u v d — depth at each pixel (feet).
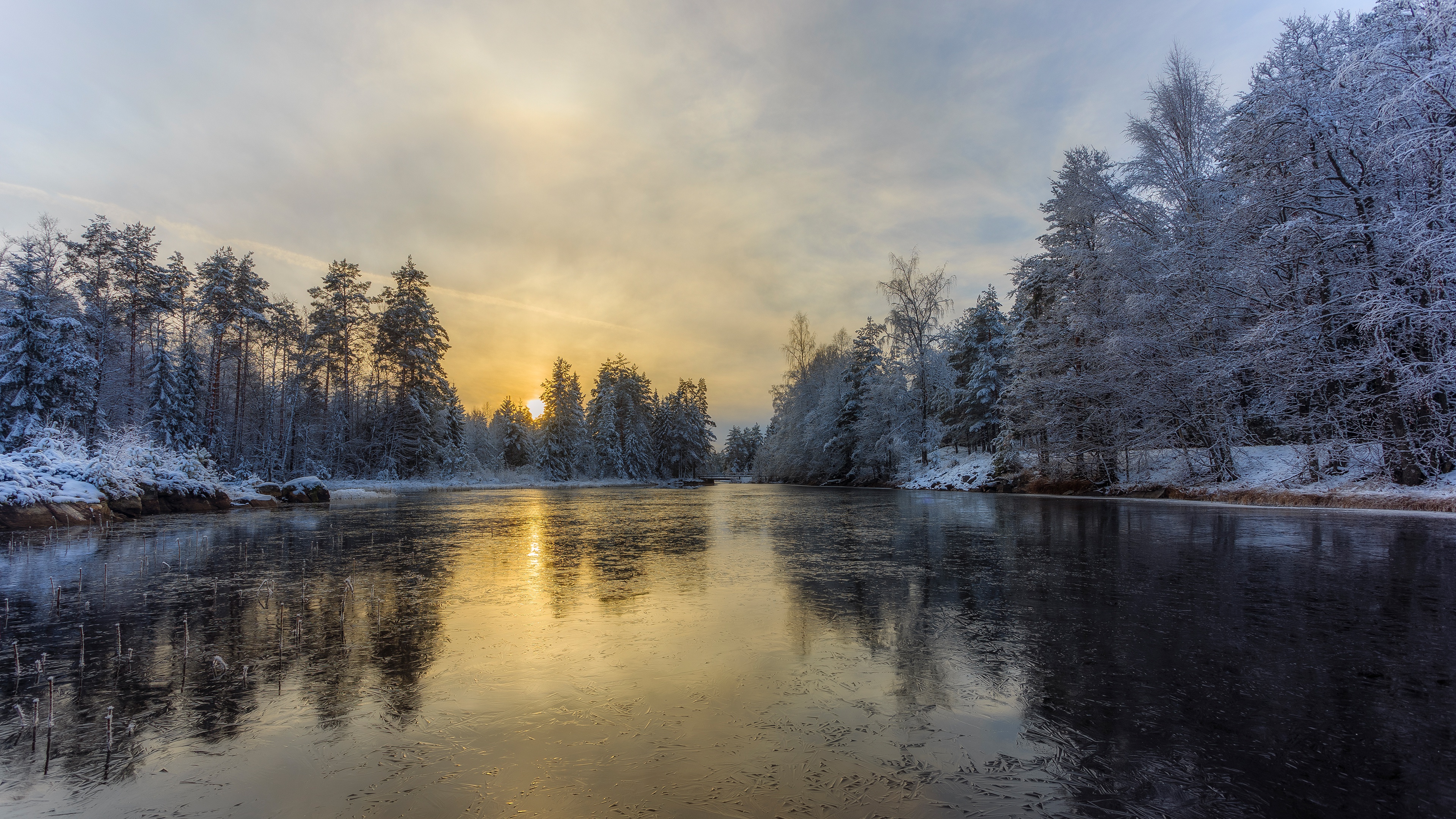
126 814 8.66
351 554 35.40
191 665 15.33
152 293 120.47
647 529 50.47
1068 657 15.30
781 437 187.21
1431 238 51.01
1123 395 78.69
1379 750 10.26
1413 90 50.80
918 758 10.04
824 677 14.03
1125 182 84.94
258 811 8.68
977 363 139.13
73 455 61.87
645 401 266.98
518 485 187.11
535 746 10.63
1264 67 69.82
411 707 12.51
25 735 11.35
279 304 154.10
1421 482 54.70
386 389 165.89
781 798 8.80
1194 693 12.82
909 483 128.16
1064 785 9.16
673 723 11.53
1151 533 39.73
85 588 25.29
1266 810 8.50
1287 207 62.69
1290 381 62.39
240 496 82.74
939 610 20.31
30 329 88.38
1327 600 20.98
